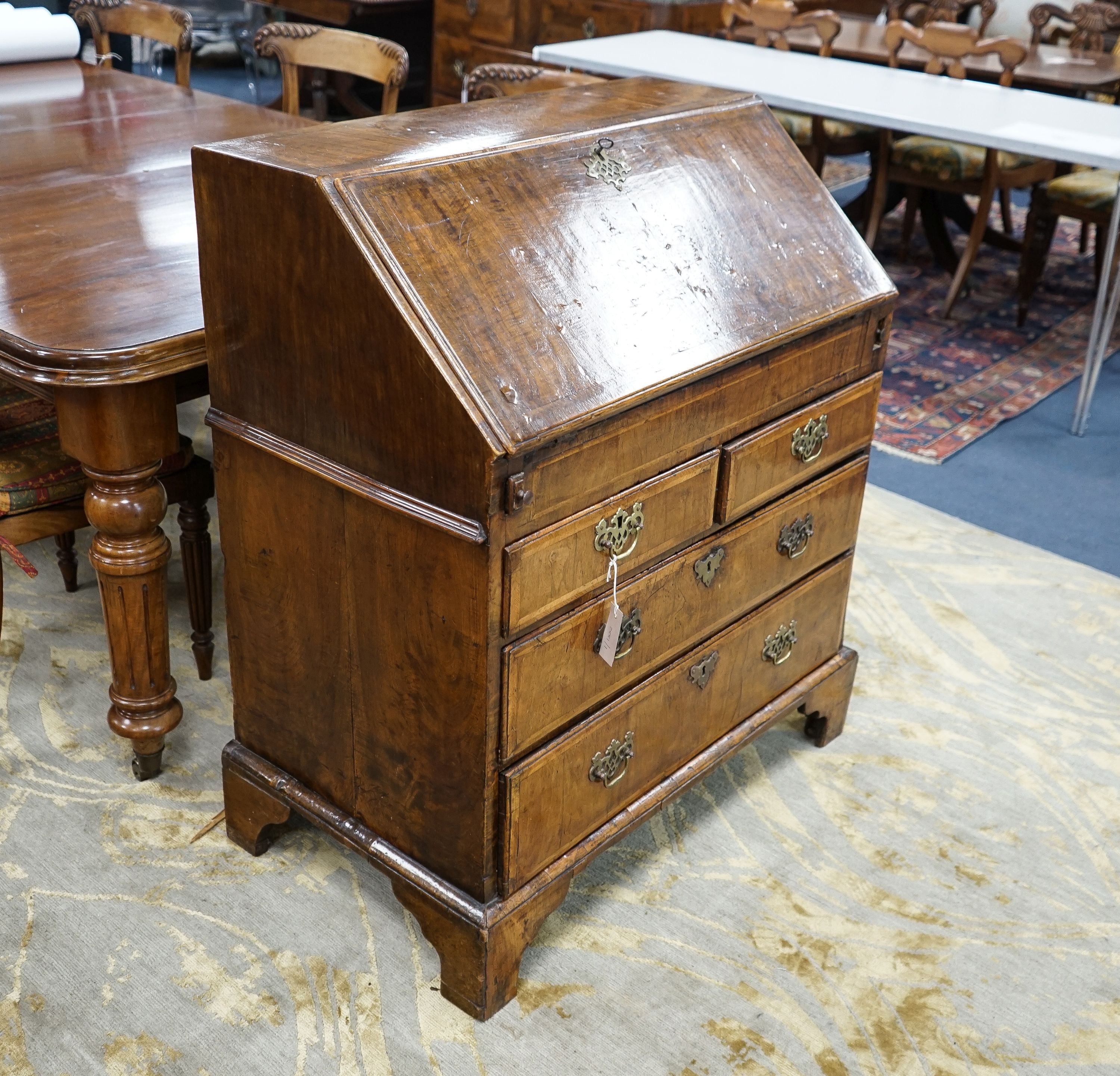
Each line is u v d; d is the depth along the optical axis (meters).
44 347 1.79
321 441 1.69
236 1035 1.86
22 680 2.63
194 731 2.52
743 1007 1.95
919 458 3.89
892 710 2.70
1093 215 4.63
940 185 5.02
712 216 1.91
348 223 1.50
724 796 2.41
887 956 2.06
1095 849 2.33
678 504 1.85
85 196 2.56
